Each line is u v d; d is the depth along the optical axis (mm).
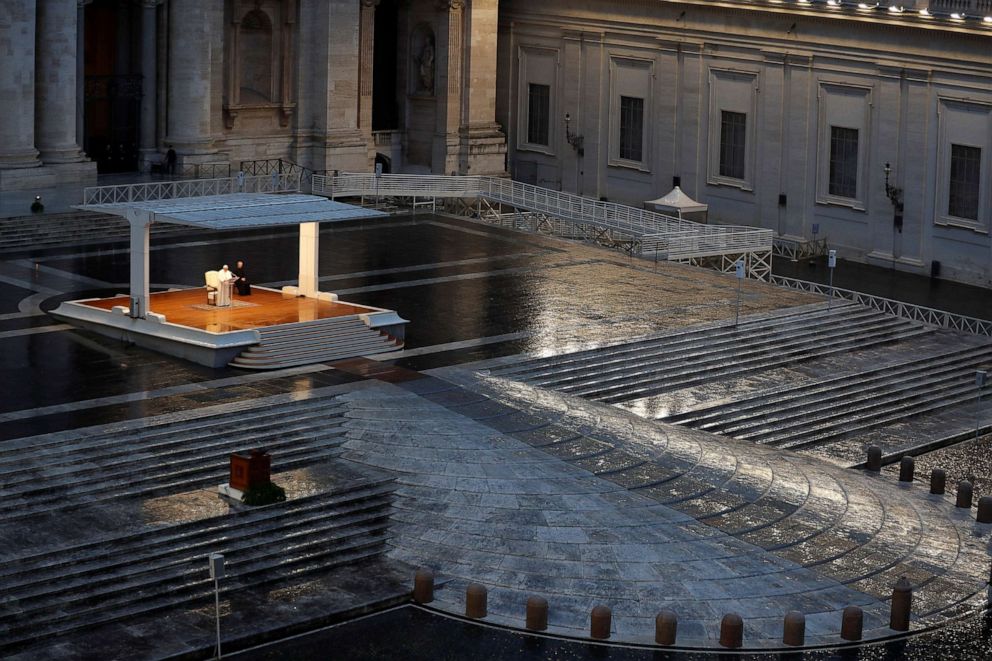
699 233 84812
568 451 54094
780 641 45188
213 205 65125
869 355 71750
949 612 47812
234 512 47438
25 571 43312
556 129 104688
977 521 55375
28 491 47031
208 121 93250
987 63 82812
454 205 96812
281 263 77500
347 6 97500
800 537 50938
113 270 74688
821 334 72500
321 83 97812
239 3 95062
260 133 97438
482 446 53562
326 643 43719
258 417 53938
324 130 98375
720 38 94625
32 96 84938
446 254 81812
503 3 106125
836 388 67375
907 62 86312
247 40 96375
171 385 57000
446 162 103062
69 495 47469
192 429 52344
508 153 106562
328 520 48688
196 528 46656
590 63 101875
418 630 44719
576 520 49781
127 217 61750
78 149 87750
